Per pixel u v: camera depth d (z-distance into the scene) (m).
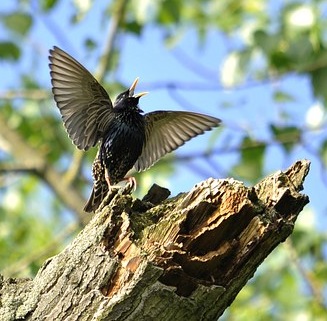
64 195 17.48
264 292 16.20
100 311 7.20
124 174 11.45
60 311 7.42
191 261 7.20
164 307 7.20
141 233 7.45
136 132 11.27
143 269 7.02
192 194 7.48
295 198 7.63
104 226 7.46
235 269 7.38
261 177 15.79
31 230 20.05
